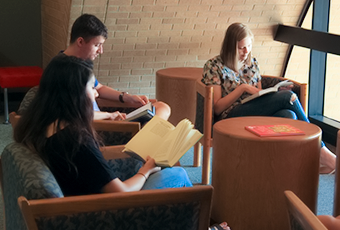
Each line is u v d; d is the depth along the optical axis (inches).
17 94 222.7
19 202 51.2
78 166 61.9
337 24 169.2
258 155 94.0
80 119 62.7
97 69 188.2
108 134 97.0
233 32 133.3
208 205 58.2
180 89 153.2
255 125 105.0
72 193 63.1
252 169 95.0
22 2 216.1
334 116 179.2
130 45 182.7
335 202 89.1
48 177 56.2
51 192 53.9
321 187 128.1
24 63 222.7
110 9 166.4
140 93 202.2
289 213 53.1
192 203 57.5
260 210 96.0
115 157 82.7
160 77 157.8
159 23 177.6
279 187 94.6
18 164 59.1
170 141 78.0
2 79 182.7
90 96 64.3
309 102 183.2
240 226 98.1
